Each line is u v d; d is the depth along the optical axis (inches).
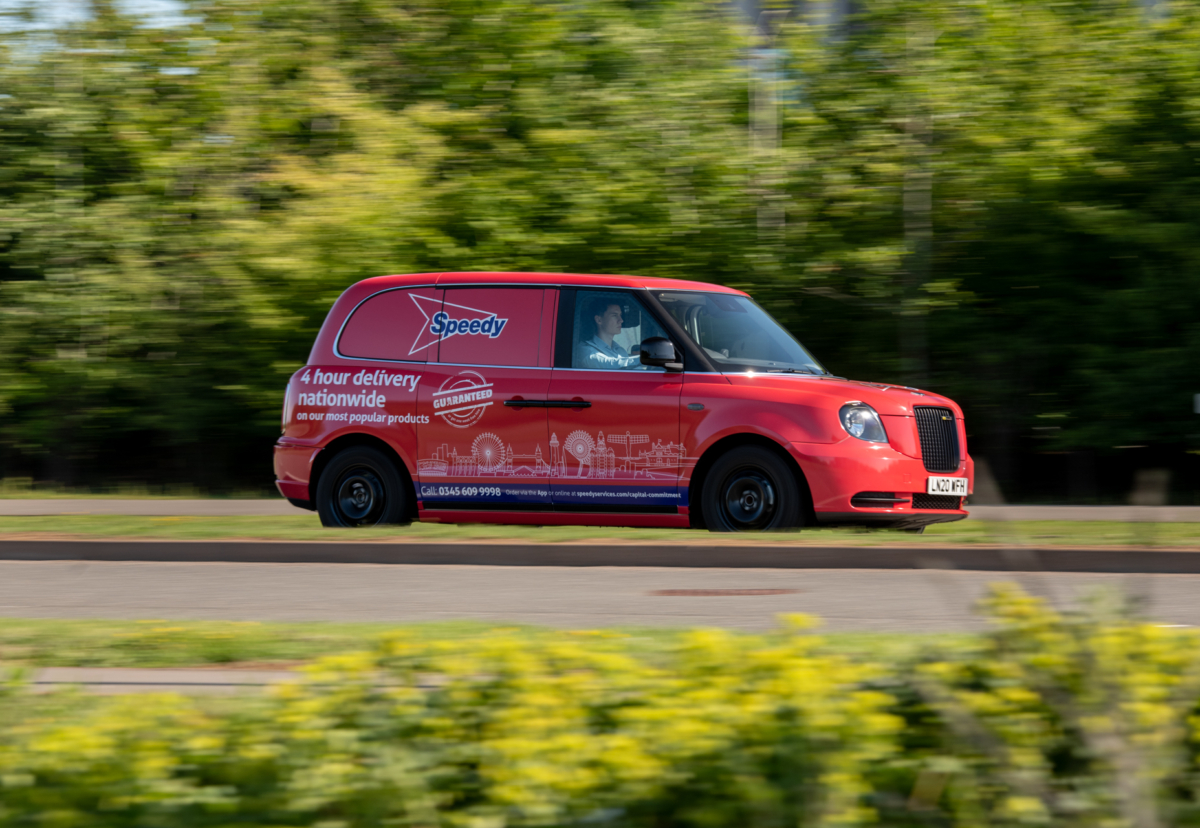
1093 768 341.1
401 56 1936.5
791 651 387.9
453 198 1808.6
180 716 380.8
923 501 1096.8
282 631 658.8
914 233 1797.5
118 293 1835.6
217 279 1811.0
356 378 1197.1
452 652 423.8
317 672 400.5
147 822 325.7
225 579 957.8
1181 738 346.0
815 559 984.3
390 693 385.4
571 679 383.9
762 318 1180.5
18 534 1125.1
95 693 490.9
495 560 1028.5
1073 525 1096.8
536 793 330.0
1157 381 1686.8
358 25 1941.4
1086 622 384.8
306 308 1796.3
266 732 362.9
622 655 423.8
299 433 1215.6
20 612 801.6
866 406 1073.5
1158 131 1763.0
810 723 343.9
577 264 1792.6
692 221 1797.5
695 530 1061.8
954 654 406.9
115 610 810.2
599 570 987.3
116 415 1913.1
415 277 1205.7
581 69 1895.9
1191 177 1732.3
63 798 331.0
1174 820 333.1
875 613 772.0
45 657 596.4
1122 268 1790.1
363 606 822.5
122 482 2033.7
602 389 1118.4
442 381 1165.1
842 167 1822.1
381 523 1187.9
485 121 1862.7
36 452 1988.2
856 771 335.9
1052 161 1744.6
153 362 1886.1
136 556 1083.3
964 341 1813.5
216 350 1855.3
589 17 1881.2
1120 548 937.5
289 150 1888.5
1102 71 1771.7
